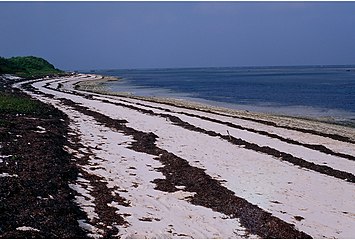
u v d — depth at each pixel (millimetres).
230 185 15703
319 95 61812
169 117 33281
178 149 21750
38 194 11922
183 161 18578
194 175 16406
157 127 28484
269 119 36375
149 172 16969
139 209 12562
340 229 11961
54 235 9664
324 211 13383
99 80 109562
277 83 97500
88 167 16844
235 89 78875
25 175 13305
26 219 10031
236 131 28188
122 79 129125
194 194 14328
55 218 10500
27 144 17984
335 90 71250
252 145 23078
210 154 20828
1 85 57219
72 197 12648
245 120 34562
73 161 17359
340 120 36344
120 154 19828
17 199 11109
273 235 11156
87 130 25750
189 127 28828
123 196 13625
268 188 15508
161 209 12758
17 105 28797
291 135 27938
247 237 11000
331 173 18109
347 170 19062
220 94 66938
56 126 24781
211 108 45031
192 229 11352
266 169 18281
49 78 97875
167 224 11594
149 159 19125
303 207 13648
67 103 40750
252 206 13211
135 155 19766
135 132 25812
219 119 34438
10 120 23547
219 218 12273
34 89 58906
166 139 24438
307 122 34875
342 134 29219
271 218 12227
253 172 17688
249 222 11961
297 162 19656
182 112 38125
